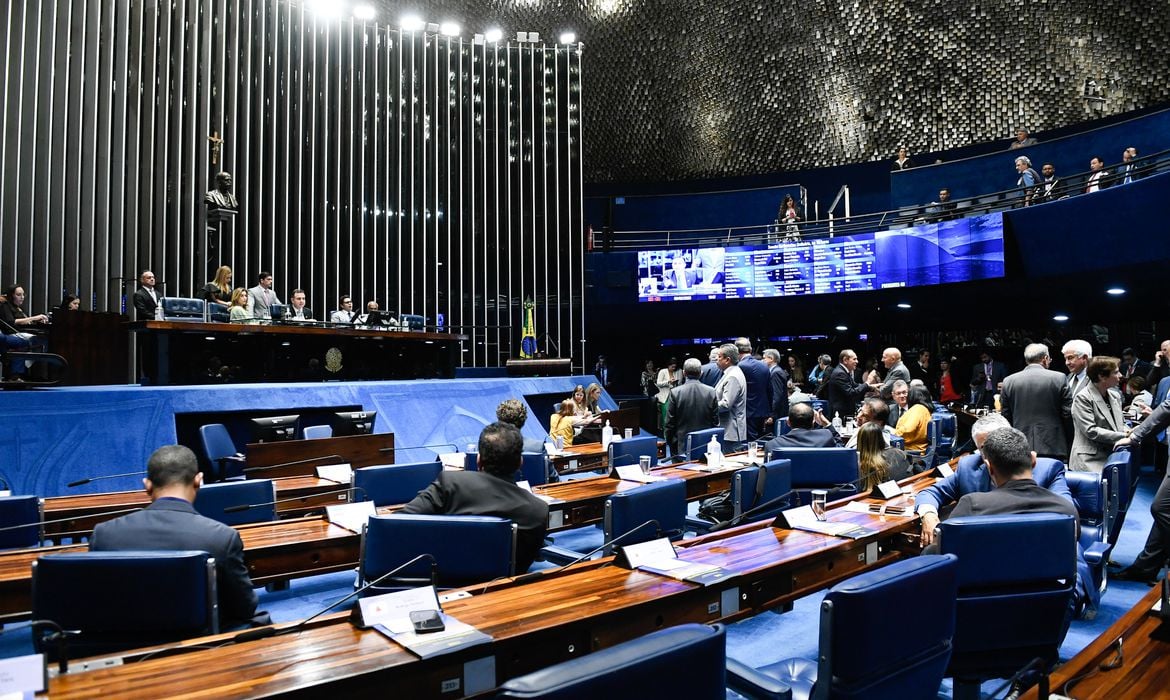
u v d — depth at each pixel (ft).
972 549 7.41
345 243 47.19
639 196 60.44
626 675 3.98
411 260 49.85
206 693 5.19
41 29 37.14
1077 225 32.32
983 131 49.14
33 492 20.29
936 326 54.13
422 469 15.01
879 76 51.03
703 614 8.01
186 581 7.12
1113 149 39.01
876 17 49.08
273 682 5.38
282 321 29.07
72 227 37.60
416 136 50.75
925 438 21.44
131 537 8.03
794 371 50.65
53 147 37.27
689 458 20.88
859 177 56.80
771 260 45.21
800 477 15.43
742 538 10.13
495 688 6.26
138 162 39.75
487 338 50.78
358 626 6.63
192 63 41.50
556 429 28.27
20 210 36.22
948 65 48.88
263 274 32.50
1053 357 50.14
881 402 15.79
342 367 31.45
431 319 50.31
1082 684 5.76
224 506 12.71
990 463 9.48
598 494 14.43
